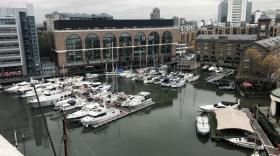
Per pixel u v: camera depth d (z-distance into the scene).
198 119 56.75
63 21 111.62
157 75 108.06
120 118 64.19
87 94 80.62
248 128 49.53
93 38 119.56
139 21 133.50
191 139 52.25
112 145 50.50
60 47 112.25
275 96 54.38
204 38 142.38
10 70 104.31
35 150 48.81
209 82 100.31
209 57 141.75
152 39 138.75
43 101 71.06
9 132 57.66
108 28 123.75
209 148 48.47
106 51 124.62
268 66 88.62
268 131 49.66
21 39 105.44
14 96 84.25
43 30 177.50
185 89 92.56
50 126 60.31
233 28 191.12
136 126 59.72
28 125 61.28
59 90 82.94
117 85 98.06
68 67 115.44
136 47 133.62
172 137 53.34
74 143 51.72
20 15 103.12
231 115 53.94
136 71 118.56
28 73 109.06
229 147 48.44
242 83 90.31
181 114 66.94
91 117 58.97
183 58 147.62
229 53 134.12
